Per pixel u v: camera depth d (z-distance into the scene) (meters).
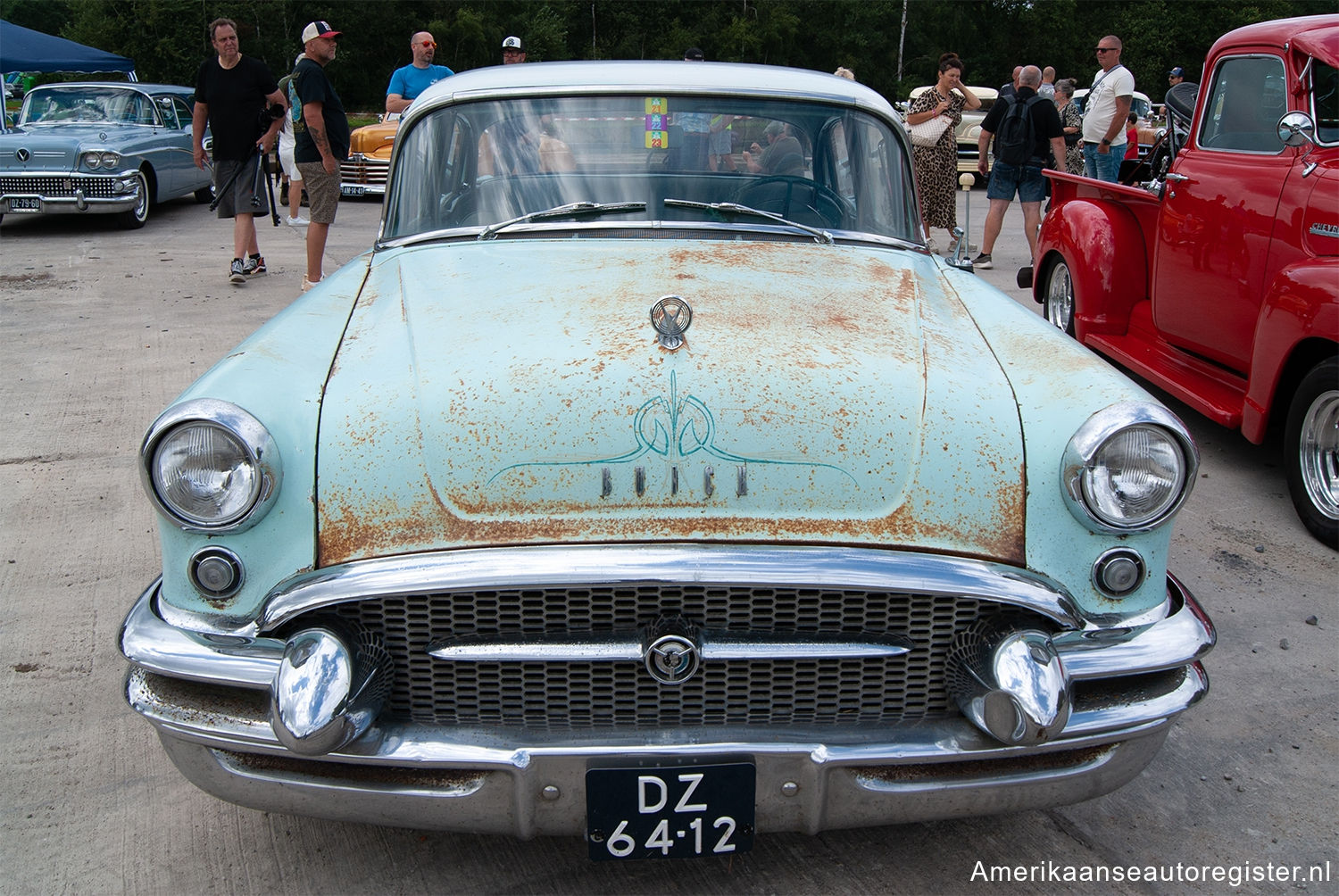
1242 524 4.16
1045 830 2.45
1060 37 55.38
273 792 1.98
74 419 5.09
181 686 2.01
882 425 2.05
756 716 2.00
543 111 3.14
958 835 2.43
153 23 35.41
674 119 3.11
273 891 2.24
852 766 1.92
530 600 1.92
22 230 11.34
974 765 2.00
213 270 8.82
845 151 3.18
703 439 1.99
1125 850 2.38
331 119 7.23
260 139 8.02
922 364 2.22
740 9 58.41
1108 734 1.98
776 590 1.92
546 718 1.98
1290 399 4.19
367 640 1.94
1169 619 2.05
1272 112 4.43
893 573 1.87
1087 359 2.27
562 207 2.99
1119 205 5.68
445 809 1.94
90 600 3.43
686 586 1.92
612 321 2.27
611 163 3.07
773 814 1.96
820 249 2.93
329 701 1.80
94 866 2.30
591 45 57.59
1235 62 4.71
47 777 2.59
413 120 3.25
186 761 2.02
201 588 1.95
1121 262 5.52
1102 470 1.96
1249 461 4.87
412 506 1.96
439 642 1.92
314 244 7.50
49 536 3.87
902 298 2.58
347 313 2.56
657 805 1.91
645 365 2.10
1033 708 1.83
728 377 2.08
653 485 1.96
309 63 7.09
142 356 6.13
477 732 1.94
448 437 2.01
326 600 1.86
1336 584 3.66
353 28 49.66
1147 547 2.02
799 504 1.97
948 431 2.06
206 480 1.91
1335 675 3.09
